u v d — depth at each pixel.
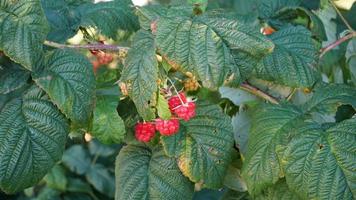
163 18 0.59
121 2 0.72
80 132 0.70
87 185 1.19
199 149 0.64
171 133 0.63
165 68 0.61
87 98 0.60
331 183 0.56
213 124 0.65
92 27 0.70
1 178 0.59
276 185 0.63
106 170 1.21
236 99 0.72
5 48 0.57
